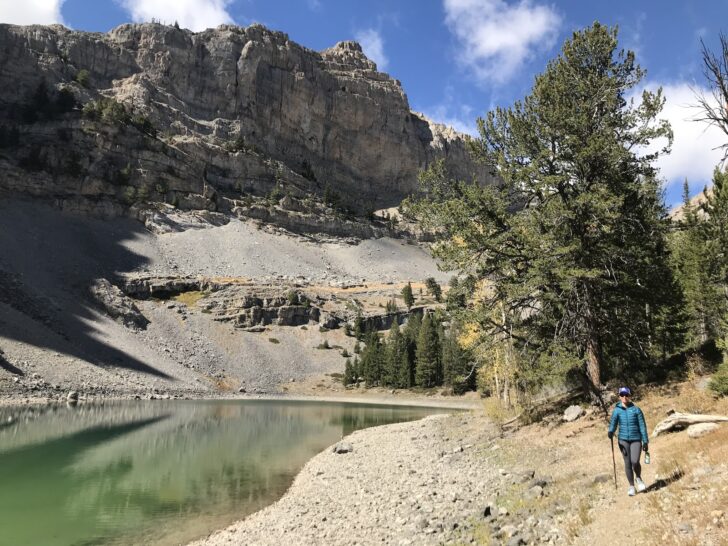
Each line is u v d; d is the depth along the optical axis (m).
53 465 24.39
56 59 180.50
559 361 20.48
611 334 23.17
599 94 20.84
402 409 66.94
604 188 19.44
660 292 22.67
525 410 26.17
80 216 137.88
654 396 20.12
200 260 147.62
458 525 11.52
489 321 23.56
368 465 23.14
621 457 13.72
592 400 21.52
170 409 54.78
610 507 9.73
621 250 20.22
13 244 104.12
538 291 22.11
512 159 22.62
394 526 12.74
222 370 94.69
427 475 18.75
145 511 17.19
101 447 29.42
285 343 113.00
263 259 164.12
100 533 14.91
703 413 15.41
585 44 21.69
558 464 15.61
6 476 22.00
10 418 39.38
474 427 29.75
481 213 22.52
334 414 57.28
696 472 9.60
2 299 76.12
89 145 151.88
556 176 19.69
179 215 164.38
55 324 77.31
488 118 23.42
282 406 67.06
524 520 10.58
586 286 20.64
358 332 121.75
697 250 29.50
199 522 15.98
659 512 8.41
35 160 140.12
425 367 95.88
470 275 23.30
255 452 29.30
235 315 114.88
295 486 20.52
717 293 28.73
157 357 86.50
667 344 25.69
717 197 27.89
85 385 61.03
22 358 59.22
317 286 152.00
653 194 21.33
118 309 95.38
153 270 129.88
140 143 165.75
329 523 14.22
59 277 98.44
